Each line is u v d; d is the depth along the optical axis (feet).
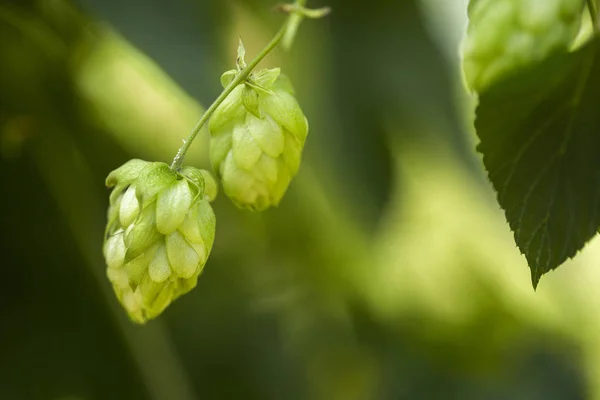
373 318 2.74
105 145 2.31
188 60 2.03
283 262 2.51
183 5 2.06
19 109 2.25
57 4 2.15
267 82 1.72
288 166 1.73
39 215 2.30
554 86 1.67
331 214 2.45
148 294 1.68
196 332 2.41
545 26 1.65
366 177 2.42
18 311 2.31
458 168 2.64
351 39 2.42
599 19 1.66
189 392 2.36
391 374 2.74
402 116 2.48
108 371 2.34
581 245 1.69
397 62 2.46
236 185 1.72
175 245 1.67
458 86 2.58
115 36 2.08
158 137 2.31
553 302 3.20
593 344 3.21
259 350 2.47
